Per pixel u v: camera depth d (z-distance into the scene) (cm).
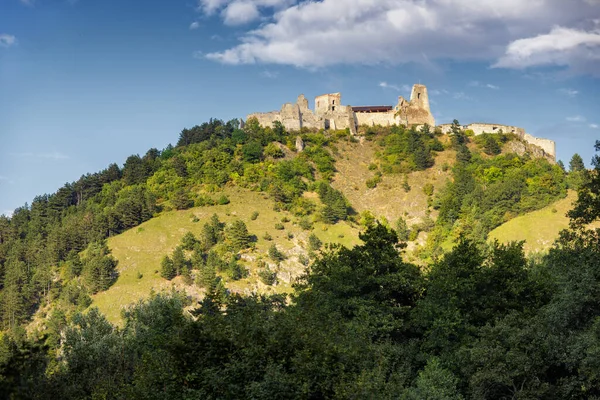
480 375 4834
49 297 14438
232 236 15350
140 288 13862
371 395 4041
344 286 6072
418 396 4562
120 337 6494
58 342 11625
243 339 4203
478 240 14625
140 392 4222
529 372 4884
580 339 4700
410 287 6353
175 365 4156
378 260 6391
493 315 5666
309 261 15000
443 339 5512
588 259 5312
